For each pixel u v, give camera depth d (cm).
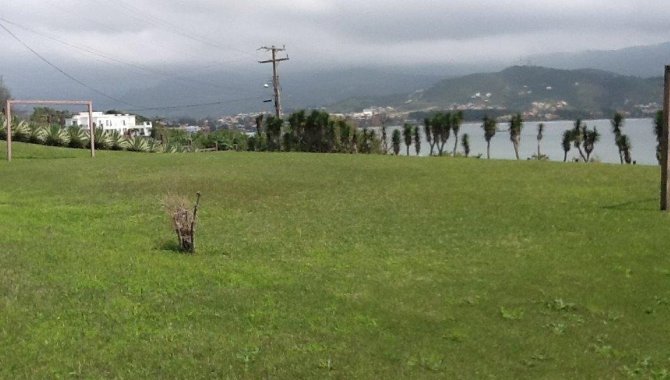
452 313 682
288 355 563
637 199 1311
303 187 1541
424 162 2070
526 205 1272
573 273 818
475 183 1573
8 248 880
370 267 862
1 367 525
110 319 631
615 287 759
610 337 616
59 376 513
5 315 625
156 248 945
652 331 630
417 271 841
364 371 536
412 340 608
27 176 1734
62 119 5597
